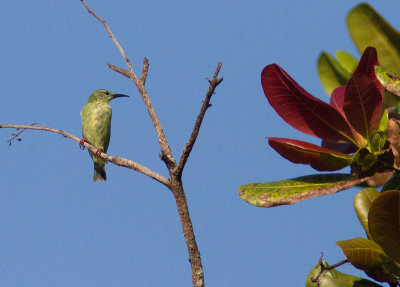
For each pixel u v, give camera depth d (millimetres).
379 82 5398
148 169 6141
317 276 5551
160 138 6059
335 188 5148
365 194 5254
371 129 5434
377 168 5254
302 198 5105
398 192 4375
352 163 5242
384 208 4500
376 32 6867
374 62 5266
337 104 6371
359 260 4918
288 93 5605
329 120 5668
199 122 5449
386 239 4633
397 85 5238
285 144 5543
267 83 5590
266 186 5328
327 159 5516
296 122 5750
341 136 5742
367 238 5254
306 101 5598
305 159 5602
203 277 5617
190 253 5652
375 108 5266
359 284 5465
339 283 5484
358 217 5164
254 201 5164
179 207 5742
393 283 4906
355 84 5086
